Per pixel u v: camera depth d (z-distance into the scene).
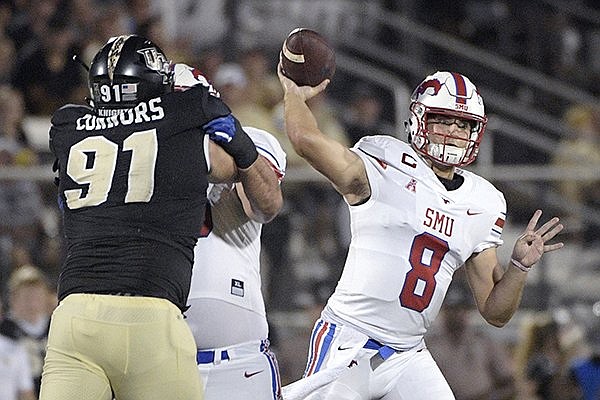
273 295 31.05
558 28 47.78
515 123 44.81
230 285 15.78
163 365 14.00
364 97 38.56
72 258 14.33
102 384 14.09
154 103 14.55
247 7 42.31
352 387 16.80
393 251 16.83
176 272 14.27
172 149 14.35
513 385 28.53
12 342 26.06
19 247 28.89
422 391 16.95
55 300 27.66
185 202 14.38
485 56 46.19
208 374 15.75
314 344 17.27
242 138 14.74
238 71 36.12
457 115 16.88
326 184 32.00
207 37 40.75
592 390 28.95
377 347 16.92
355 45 43.69
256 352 16.09
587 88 47.09
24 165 31.17
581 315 33.44
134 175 14.28
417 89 17.27
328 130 36.06
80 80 37.44
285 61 16.53
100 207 14.30
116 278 14.06
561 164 39.47
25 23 37.41
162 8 41.06
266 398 16.08
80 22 38.16
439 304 17.23
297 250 31.78
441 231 16.94
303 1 43.28
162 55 14.84
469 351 28.28
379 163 16.81
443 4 46.94
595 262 34.91
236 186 15.90
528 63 46.84
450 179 17.41
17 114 32.16
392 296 16.83
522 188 34.09
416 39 45.16
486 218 17.28
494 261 17.67
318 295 30.72
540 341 29.91
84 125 14.73
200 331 15.66
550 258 35.22
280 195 15.55
